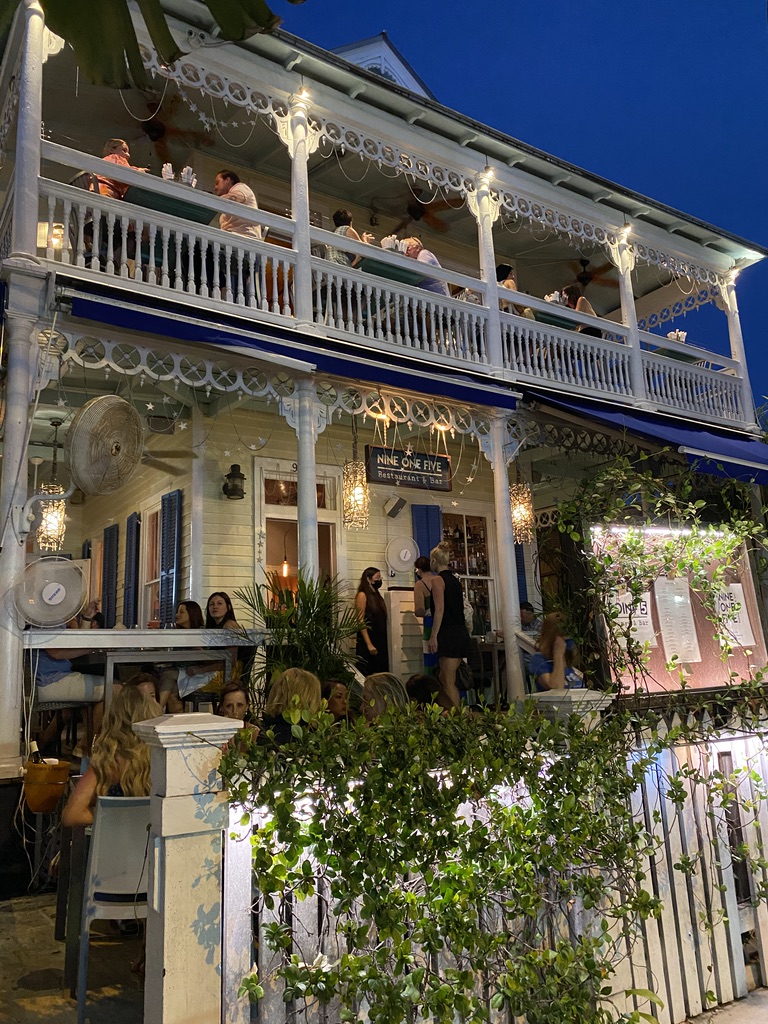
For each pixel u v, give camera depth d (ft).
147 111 29.99
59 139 31.09
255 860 8.62
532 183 33.14
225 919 8.62
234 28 5.73
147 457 31.83
